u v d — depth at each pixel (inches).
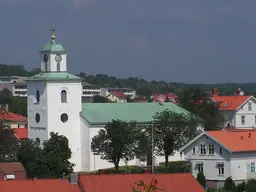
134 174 6102.4
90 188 5876.0
